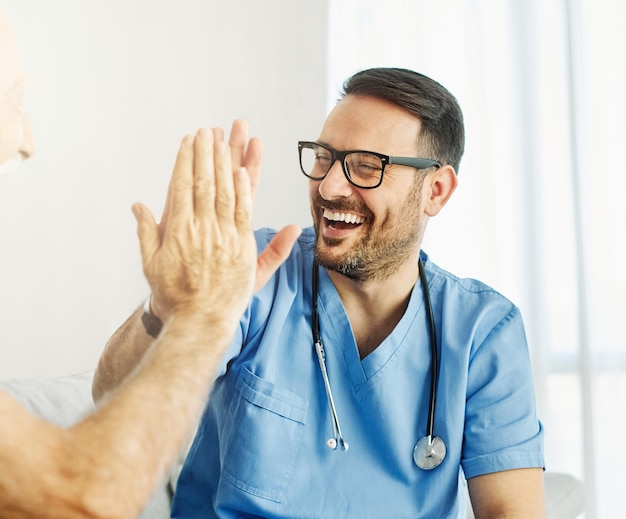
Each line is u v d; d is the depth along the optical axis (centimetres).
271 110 271
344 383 137
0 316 217
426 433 137
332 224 135
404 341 140
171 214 85
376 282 138
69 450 69
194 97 254
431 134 138
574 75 291
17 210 219
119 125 238
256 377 133
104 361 113
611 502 284
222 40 260
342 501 133
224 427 134
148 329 98
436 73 305
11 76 79
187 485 139
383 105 136
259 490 130
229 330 82
